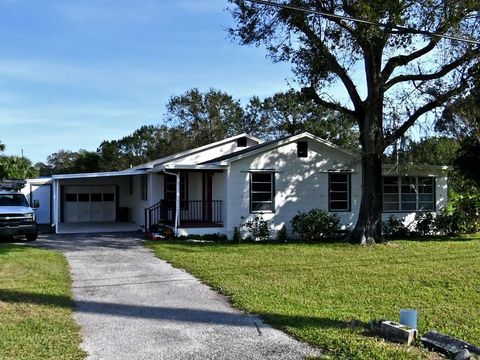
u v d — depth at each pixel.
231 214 19.22
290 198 20.05
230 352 5.83
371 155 17.73
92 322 7.15
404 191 22.05
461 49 15.10
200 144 56.00
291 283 10.06
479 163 19.77
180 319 7.32
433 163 21.89
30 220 17.83
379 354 5.53
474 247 16.69
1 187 26.89
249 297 8.66
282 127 52.47
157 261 13.04
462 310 8.10
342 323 6.94
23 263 12.22
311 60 17.22
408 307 8.23
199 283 10.13
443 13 14.45
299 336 6.36
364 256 14.27
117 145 67.44
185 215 22.42
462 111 15.72
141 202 24.89
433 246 16.98
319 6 16.16
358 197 21.06
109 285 9.88
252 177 19.61
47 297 8.60
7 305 7.89
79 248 15.84
